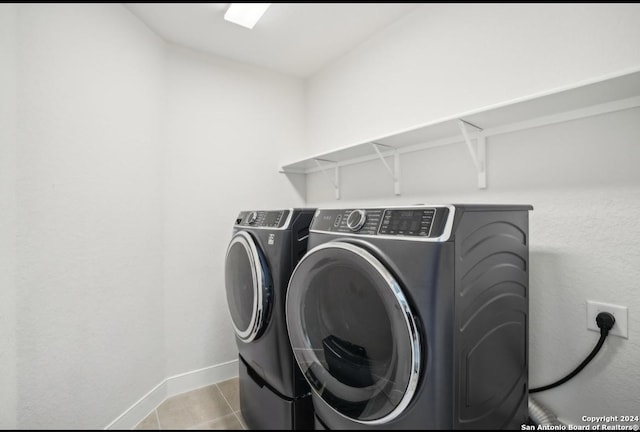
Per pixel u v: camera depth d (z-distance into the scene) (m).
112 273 1.78
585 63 1.29
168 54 2.28
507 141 1.54
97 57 1.71
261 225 1.71
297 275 1.29
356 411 1.07
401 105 2.10
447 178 1.82
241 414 1.90
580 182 1.29
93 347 1.66
